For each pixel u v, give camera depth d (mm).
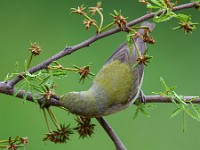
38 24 15852
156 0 7027
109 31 7238
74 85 13977
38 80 7074
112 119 13805
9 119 13805
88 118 7645
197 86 14844
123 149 7824
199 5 7078
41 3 16062
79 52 15031
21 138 7191
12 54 15328
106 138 13570
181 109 7234
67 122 13445
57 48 15609
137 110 8078
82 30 15852
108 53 15281
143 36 7000
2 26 15703
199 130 13703
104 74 8945
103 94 8586
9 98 13984
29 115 13828
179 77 14984
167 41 15711
